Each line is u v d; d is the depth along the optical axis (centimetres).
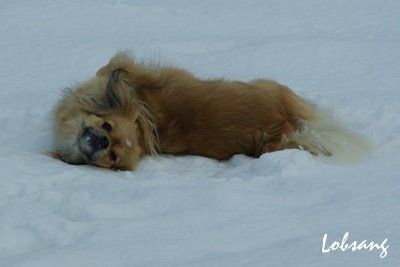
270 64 1569
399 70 1522
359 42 1716
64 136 1094
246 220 762
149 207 823
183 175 1025
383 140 1130
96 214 808
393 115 1224
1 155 1017
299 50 1653
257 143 1121
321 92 1382
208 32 1866
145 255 671
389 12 2053
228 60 1595
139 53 1634
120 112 1088
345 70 1532
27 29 1853
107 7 2092
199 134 1134
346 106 1279
